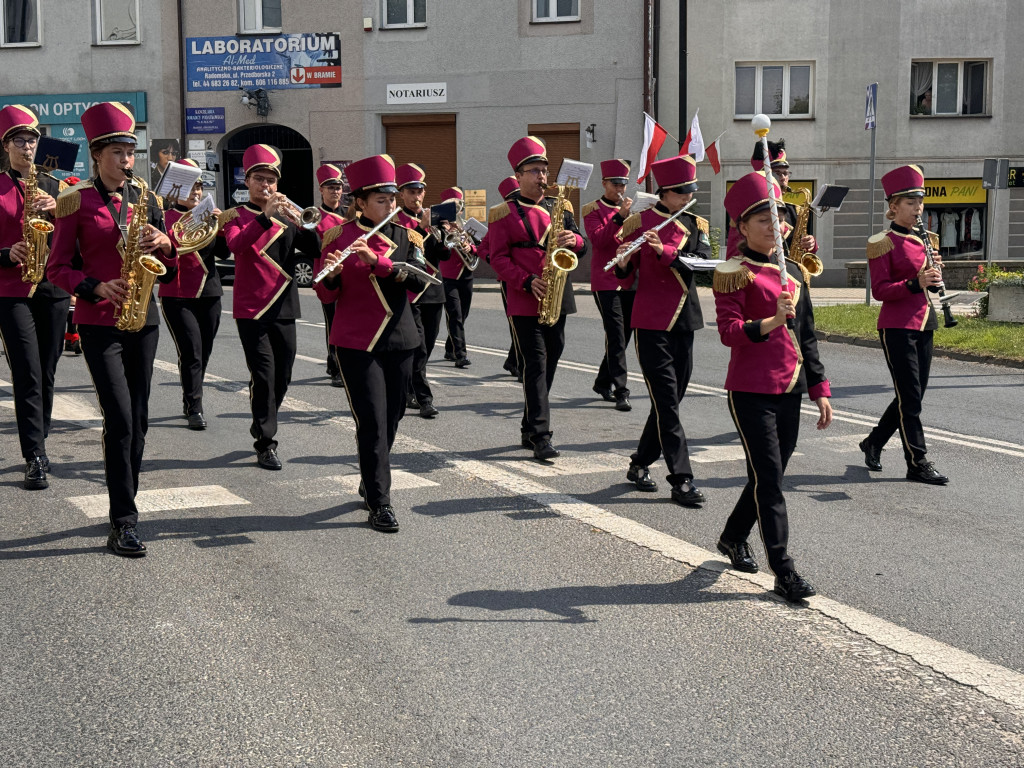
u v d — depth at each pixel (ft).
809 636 16.02
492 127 93.66
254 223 25.41
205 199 19.63
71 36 97.76
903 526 21.66
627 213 27.04
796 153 92.58
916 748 12.71
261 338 26.05
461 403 35.09
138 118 97.71
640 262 23.86
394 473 25.57
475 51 93.20
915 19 91.20
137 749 12.60
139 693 14.02
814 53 91.45
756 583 18.25
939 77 92.68
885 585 18.20
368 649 15.43
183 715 13.42
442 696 13.99
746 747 12.73
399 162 96.17
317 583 18.10
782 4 90.99
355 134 95.81
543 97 92.58
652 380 23.35
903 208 25.20
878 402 35.58
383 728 13.14
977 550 20.11
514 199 27.45
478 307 71.10
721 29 91.35
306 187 98.99
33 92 98.68
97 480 24.45
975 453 28.12
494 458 27.25
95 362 19.17
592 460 27.17
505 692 14.12
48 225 22.56
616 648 15.55
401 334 21.39
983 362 44.42
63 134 98.68
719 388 38.27
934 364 44.32
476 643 15.67
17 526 21.02
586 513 22.33
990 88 92.32
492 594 17.65
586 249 27.25
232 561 19.17
